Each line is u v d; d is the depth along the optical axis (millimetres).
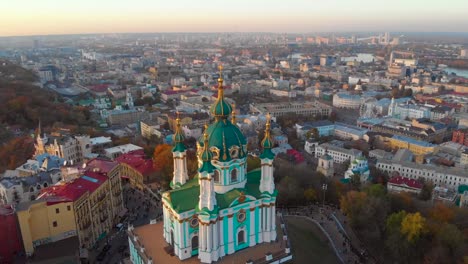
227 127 115875
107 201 167250
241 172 118125
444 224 157625
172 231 118625
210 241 110625
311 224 165375
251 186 122500
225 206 112625
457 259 145625
